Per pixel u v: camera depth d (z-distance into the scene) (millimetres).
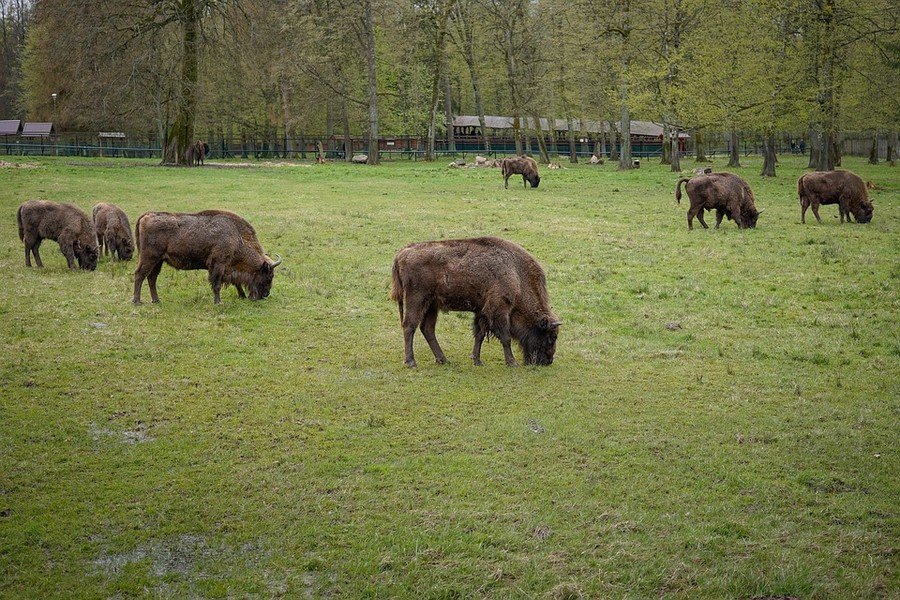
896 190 33375
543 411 9109
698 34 41562
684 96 39062
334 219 22734
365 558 6039
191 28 40531
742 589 5699
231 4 41125
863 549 6215
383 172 41156
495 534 6375
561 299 14484
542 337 10742
